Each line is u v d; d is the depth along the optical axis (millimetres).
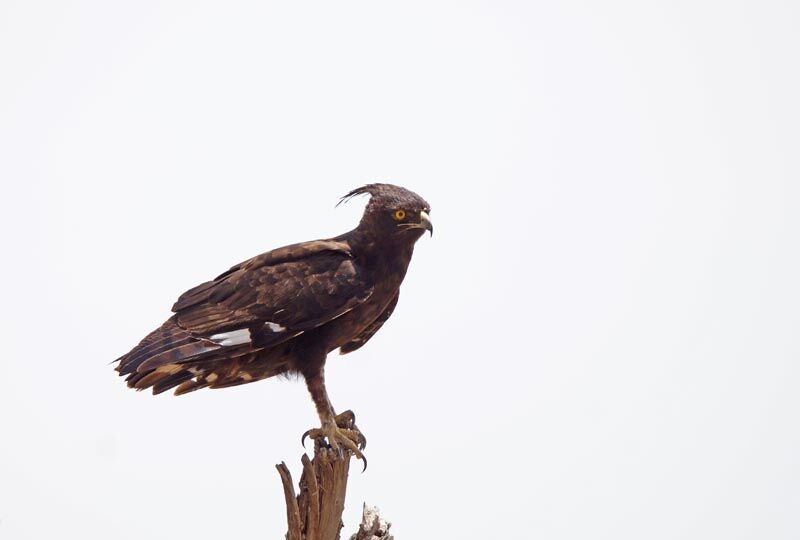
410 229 11688
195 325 11445
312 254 11852
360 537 11281
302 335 11766
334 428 11078
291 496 10484
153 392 11766
